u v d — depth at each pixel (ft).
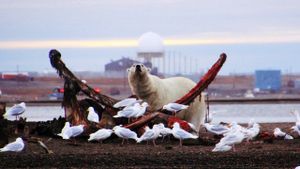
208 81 123.24
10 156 100.89
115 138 115.55
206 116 138.72
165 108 116.98
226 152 103.35
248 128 120.37
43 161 98.58
